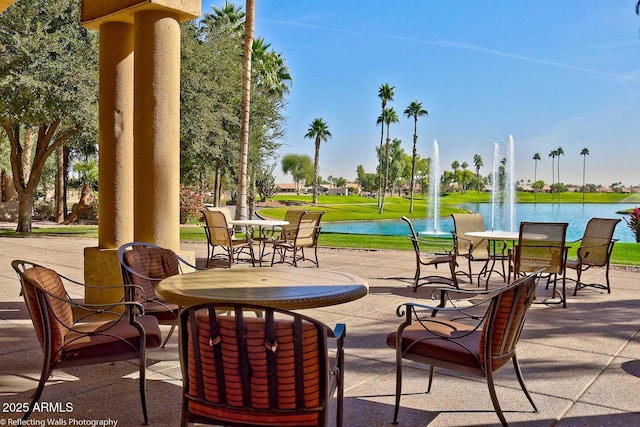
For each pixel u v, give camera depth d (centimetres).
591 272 877
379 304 611
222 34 1967
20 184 1784
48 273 315
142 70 520
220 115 1852
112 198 575
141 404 301
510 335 282
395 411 297
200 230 1828
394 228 3009
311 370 208
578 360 406
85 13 577
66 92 1381
